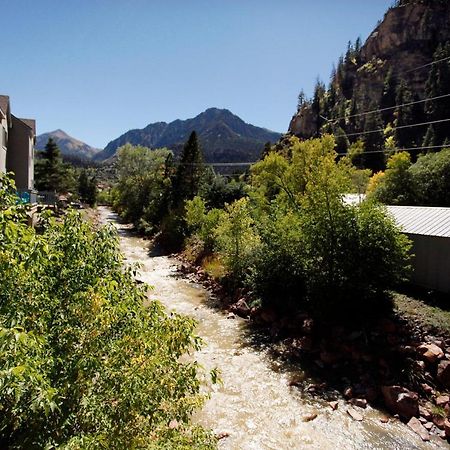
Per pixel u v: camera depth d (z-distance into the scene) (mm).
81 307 4594
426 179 35062
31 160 32188
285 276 15734
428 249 15164
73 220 5309
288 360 12352
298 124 139125
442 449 8234
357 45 158000
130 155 59875
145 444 4102
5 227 3971
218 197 40156
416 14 133625
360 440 8492
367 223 13570
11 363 3094
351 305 13430
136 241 39875
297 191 27641
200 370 11414
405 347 11367
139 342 4551
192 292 20141
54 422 3848
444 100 88188
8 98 27203
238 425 8898
